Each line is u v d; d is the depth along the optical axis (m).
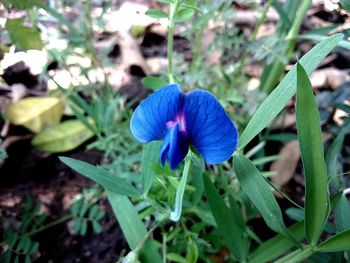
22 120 0.12
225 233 0.07
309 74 0.06
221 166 0.09
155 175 0.07
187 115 0.06
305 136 0.05
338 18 0.14
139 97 0.13
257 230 0.10
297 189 0.11
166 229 0.10
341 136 0.08
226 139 0.05
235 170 0.06
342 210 0.07
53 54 0.10
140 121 0.06
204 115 0.05
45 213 0.10
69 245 0.10
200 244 0.09
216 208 0.07
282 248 0.07
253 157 0.11
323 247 0.06
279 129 0.12
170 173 0.07
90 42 0.11
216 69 0.11
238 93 0.10
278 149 0.12
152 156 0.07
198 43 0.11
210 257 0.09
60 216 0.10
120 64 0.14
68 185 0.11
